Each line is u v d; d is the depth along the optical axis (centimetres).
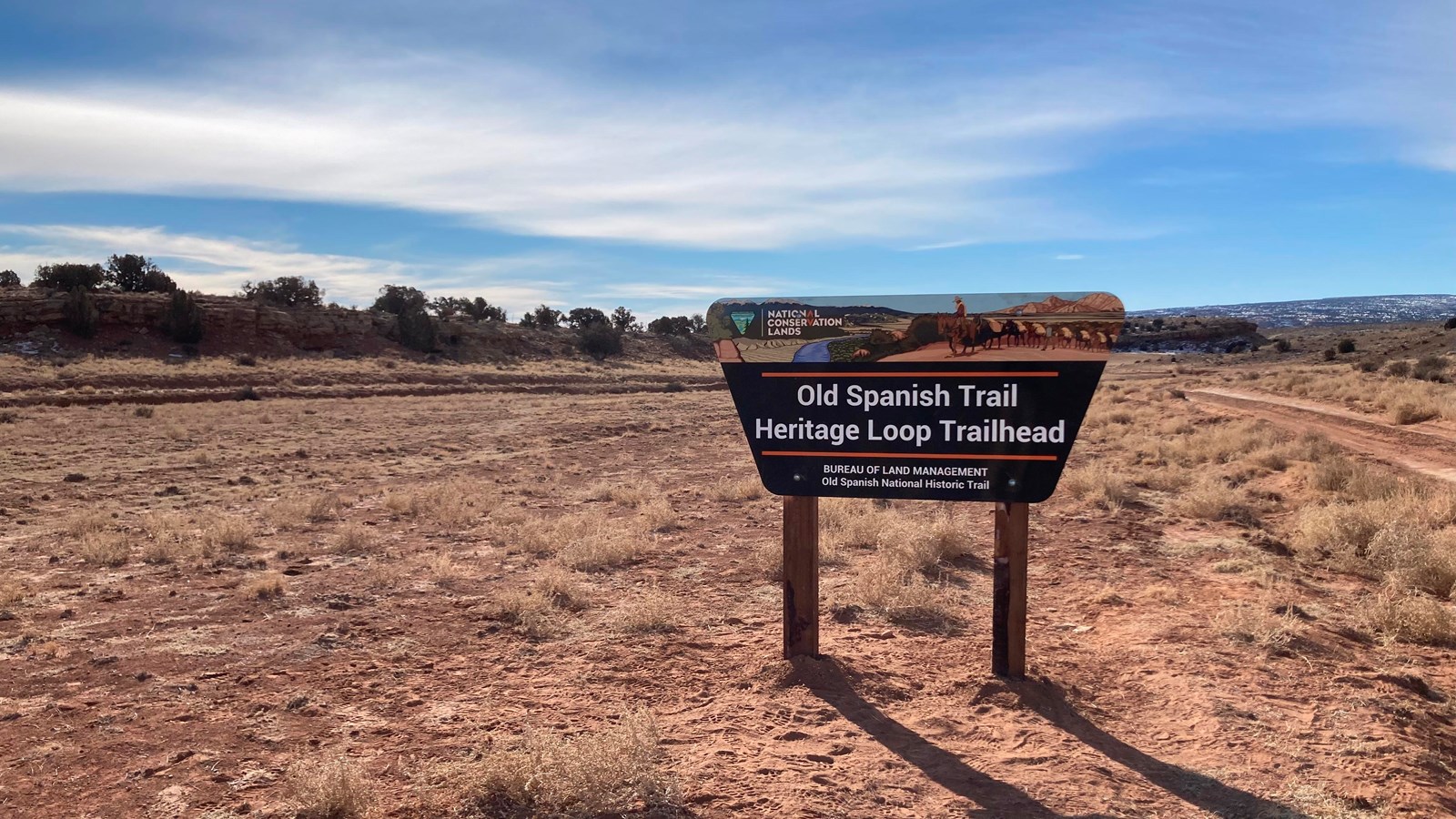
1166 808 430
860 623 764
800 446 616
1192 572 941
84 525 1239
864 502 1395
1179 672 621
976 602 838
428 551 1102
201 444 2570
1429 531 1030
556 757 447
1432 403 2616
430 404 4700
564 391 6550
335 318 7350
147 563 1037
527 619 769
